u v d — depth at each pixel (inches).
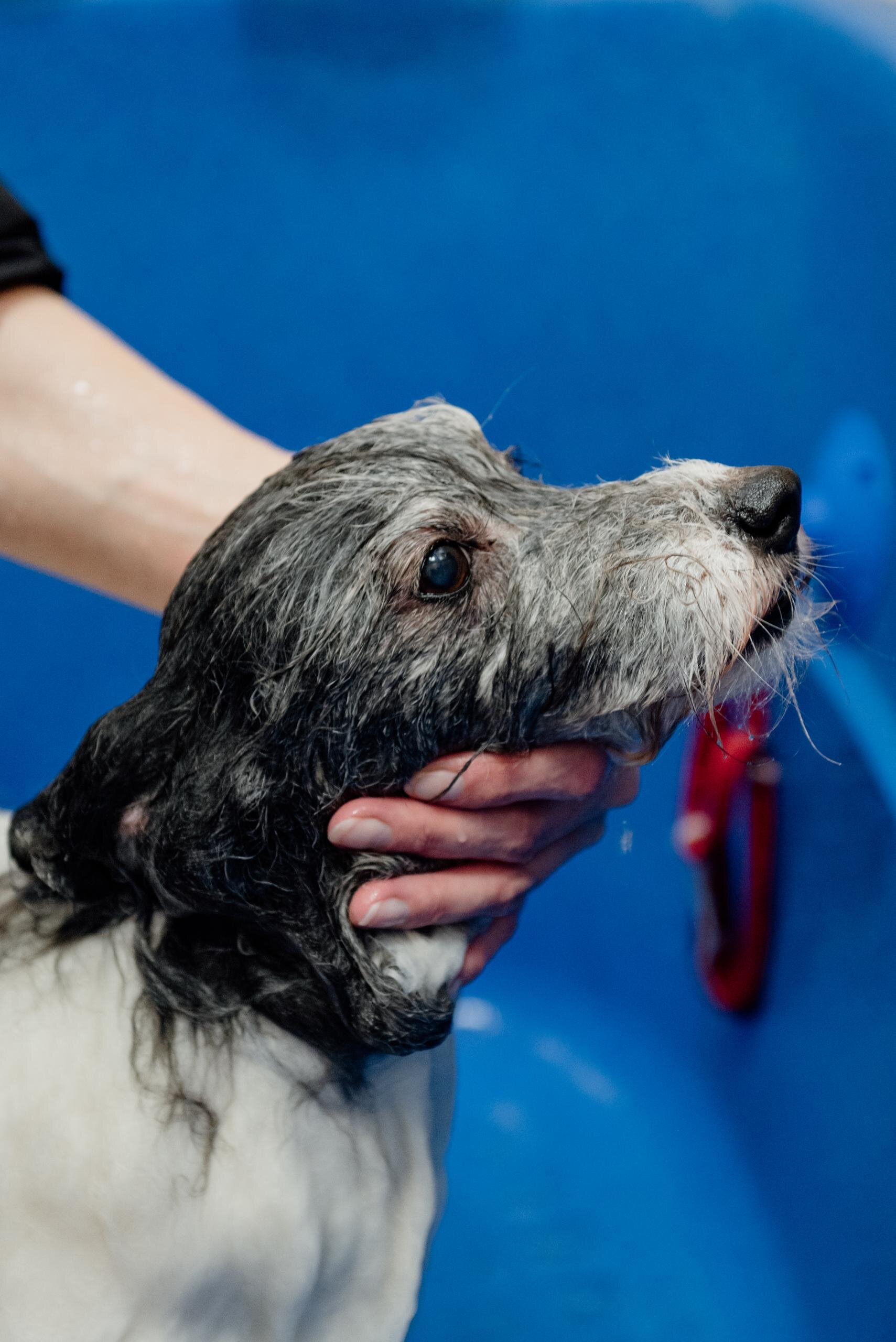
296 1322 58.3
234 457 82.0
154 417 82.7
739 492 59.2
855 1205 88.8
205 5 129.1
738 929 112.9
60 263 134.9
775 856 109.2
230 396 137.9
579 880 128.0
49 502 81.9
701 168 121.4
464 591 56.5
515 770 57.7
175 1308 54.7
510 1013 129.6
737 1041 113.1
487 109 128.9
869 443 102.0
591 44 124.7
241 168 133.3
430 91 129.6
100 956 59.2
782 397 118.0
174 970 57.8
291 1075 58.1
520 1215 109.7
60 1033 56.6
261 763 55.3
